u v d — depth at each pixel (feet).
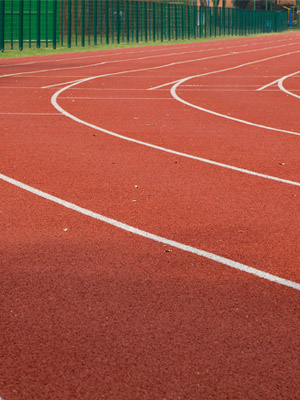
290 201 25.58
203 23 222.89
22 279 17.65
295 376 12.85
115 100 56.85
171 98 58.80
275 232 21.83
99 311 15.71
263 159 33.04
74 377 12.74
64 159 32.42
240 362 13.35
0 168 30.42
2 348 13.87
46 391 12.25
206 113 49.42
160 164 31.60
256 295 16.78
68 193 26.25
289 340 14.35
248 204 25.04
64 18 146.51
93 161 32.04
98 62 103.35
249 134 40.32
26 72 83.41
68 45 138.00
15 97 58.23
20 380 12.62
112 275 17.97
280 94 62.59
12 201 25.11
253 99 58.59
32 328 14.82
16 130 40.88
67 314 15.55
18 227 22.03
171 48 151.94
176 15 189.88
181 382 12.58
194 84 71.31
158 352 13.74
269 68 93.66
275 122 45.19
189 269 18.49
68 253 19.63
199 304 16.17
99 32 161.07
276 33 301.22
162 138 38.55
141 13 173.99
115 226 22.24
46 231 21.65
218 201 25.38
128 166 31.07
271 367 13.17
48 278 17.72
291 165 31.78
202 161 32.45
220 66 97.04
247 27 264.93
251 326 15.01
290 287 17.37
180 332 14.66
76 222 22.62
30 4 126.21
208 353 13.71
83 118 46.06
